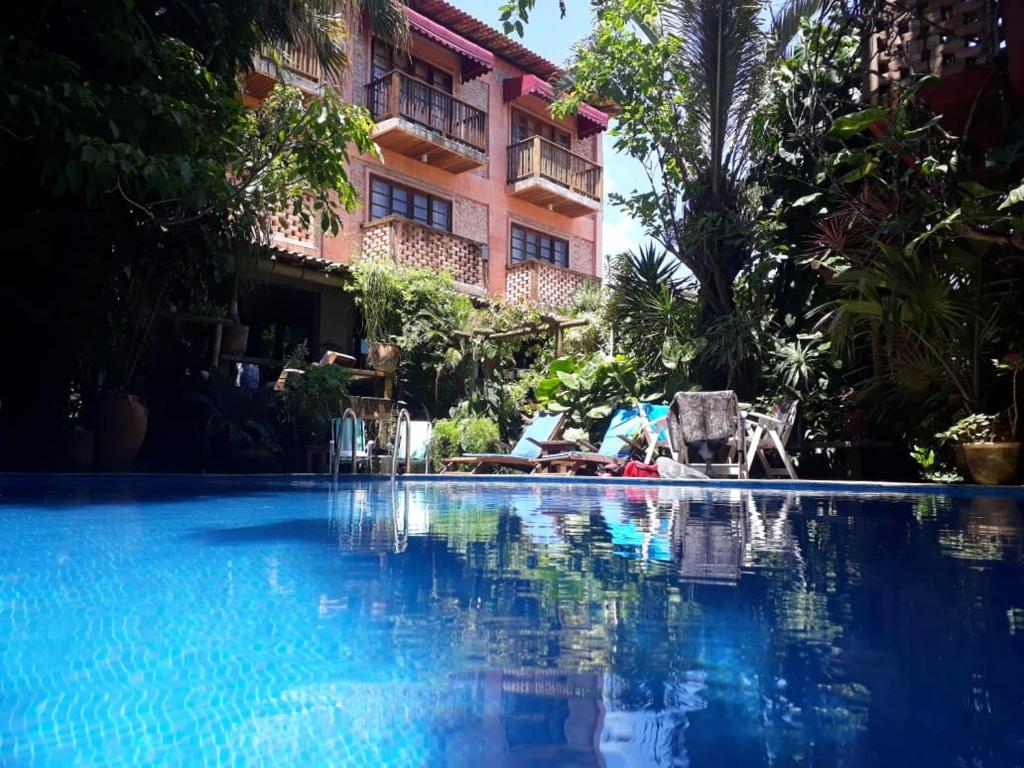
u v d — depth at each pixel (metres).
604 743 0.73
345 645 1.09
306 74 13.53
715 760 0.69
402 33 12.33
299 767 0.67
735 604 1.40
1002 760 0.68
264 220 8.48
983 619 1.28
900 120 6.30
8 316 6.94
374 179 15.05
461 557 2.00
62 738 0.74
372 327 11.71
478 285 15.49
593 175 18.75
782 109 8.85
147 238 7.40
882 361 7.95
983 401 6.62
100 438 7.46
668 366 9.70
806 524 3.02
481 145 16.42
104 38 5.56
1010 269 6.55
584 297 13.78
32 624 1.21
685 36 9.81
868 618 1.27
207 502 3.93
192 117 5.89
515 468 9.73
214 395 8.64
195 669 0.97
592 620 1.26
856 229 7.35
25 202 6.52
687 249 9.73
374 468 9.35
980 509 3.86
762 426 7.38
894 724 0.78
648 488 6.00
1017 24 5.92
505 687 0.90
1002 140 6.07
